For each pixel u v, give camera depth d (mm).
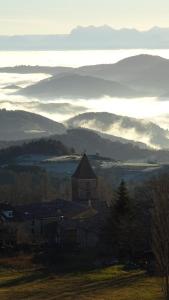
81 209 172000
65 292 106688
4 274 122688
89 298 102125
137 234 128375
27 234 157625
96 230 147625
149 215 126062
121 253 133875
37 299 102125
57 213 169250
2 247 147000
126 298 101625
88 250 144125
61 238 153000
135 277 117250
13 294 105812
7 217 167250
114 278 116938
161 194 97562
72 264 130250
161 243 90875
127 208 132500
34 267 129125
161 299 99688
